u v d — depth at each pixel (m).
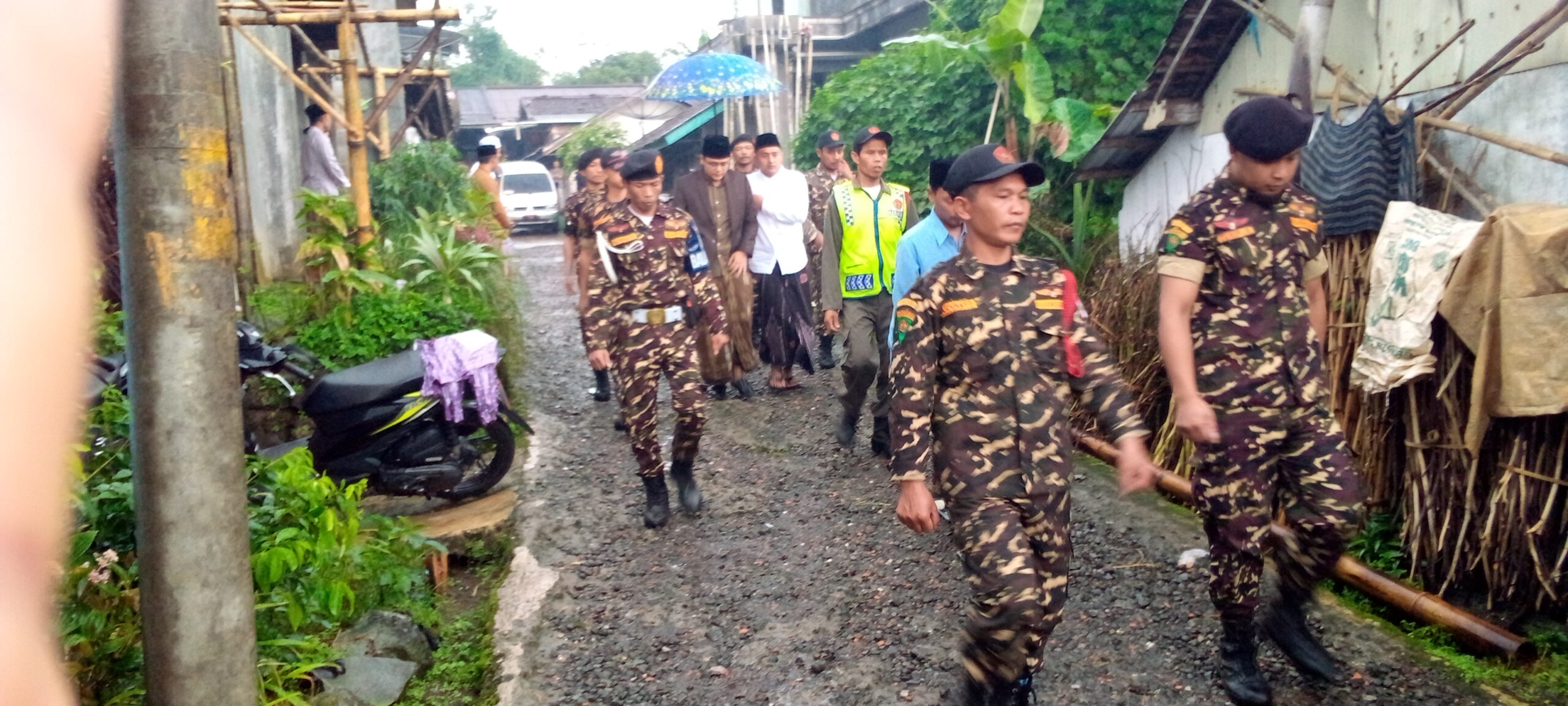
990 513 3.32
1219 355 3.63
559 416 7.97
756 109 19.84
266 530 3.79
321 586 3.77
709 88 14.88
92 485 3.54
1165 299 3.65
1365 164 4.95
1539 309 3.88
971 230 3.47
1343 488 3.57
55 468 0.28
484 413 5.70
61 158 0.30
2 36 0.30
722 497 6.05
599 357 5.46
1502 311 3.94
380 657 4.04
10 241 0.28
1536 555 4.03
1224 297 3.64
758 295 8.48
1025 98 9.27
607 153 8.24
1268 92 6.49
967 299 3.38
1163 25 10.09
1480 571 4.48
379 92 12.77
